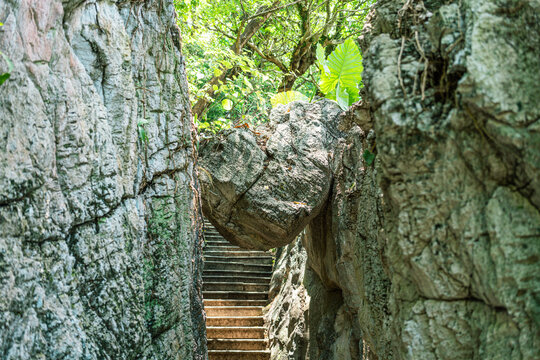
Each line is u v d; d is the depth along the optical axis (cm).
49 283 240
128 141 314
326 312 730
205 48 743
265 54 984
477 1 190
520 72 179
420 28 221
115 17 306
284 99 729
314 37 942
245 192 582
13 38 225
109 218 291
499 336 184
